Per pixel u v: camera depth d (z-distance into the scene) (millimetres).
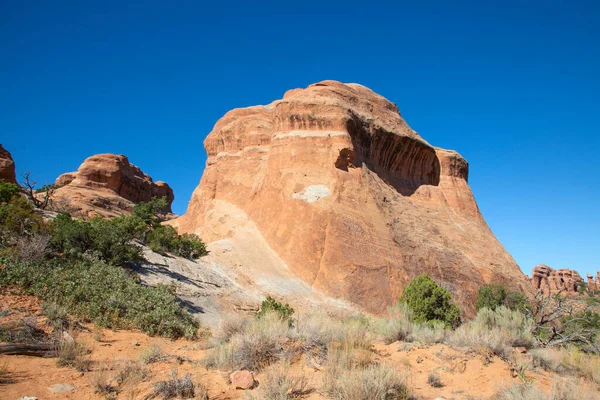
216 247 33406
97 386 6504
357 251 31016
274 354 8023
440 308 18812
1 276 11734
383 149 42656
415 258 32375
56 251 16281
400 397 6500
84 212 53938
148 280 19062
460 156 50094
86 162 67875
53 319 10117
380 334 11641
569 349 12289
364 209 33812
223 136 51406
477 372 8242
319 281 29969
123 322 12422
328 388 6477
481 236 42406
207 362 8086
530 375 8320
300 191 35031
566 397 6859
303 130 38406
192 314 17344
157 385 6512
